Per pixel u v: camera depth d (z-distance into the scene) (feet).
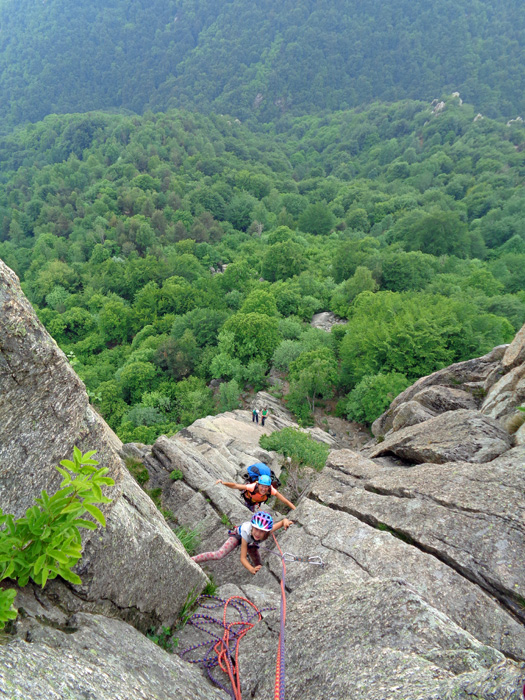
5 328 9.53
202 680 13.07
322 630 12.84
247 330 167.53
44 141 654.53
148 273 306.35
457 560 20.10
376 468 31.63
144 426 138.82
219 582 23.26
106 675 9.41
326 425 127.85
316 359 135.95
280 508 40.42
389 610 12.45
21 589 10.80
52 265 322.96
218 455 59.11
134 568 14.06
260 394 141.38
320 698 10.37
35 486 11.05
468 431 34.12
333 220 431.02
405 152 637.30
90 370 212.43
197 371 181.68
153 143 572.10
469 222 411.13
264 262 286.87
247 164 627.05
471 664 10.12
